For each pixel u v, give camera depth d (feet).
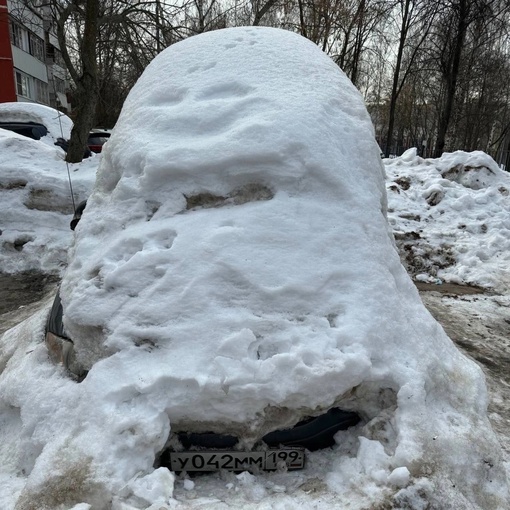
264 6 52.49
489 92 92.43
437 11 54.19
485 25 53.78
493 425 10.50
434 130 116.98
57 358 8.53
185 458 6.99
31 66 110.22
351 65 69.31
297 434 7.23
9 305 17.15
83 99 29.73
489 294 19.88
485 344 15.01
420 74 80.89
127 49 40.70
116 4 40.04
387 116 118.21
